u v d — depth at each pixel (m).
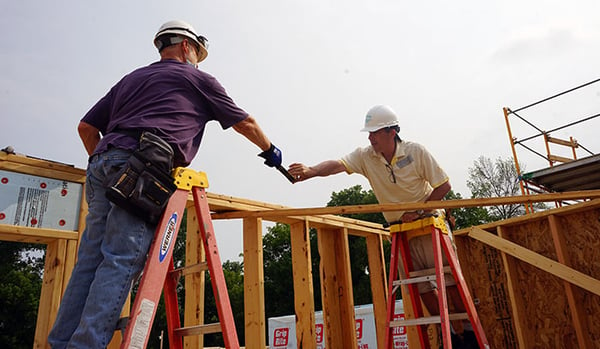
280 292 22.62
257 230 3.21
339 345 3.78
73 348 1.32
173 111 1.69
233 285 26.95
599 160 5.78
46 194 2.08
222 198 2.93
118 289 1.42
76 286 1.54
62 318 1.51
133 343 1.35
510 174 23.75
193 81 1.79
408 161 3.00
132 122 1.62
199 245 2.91
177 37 1.97
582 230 3.93
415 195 3.04
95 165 1.57
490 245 4.36
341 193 26.14
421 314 2.97
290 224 3.64
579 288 3.86
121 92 1.79
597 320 3.73
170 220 1.58
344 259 3.96
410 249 3.19
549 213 3.99
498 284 4.40
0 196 1.93
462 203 2.39
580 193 2.39
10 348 20.02
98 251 1.59
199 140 1.84
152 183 1.51
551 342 3.97
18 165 1.99
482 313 4.42
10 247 23.42
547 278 4.09
